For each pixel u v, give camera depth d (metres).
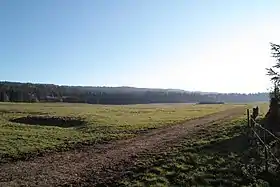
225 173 18.56
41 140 31.41
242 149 23.70
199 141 27.89
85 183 18.61
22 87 175.25
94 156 25.75
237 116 50.62
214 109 82.12
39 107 81.94
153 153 24.94
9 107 75.44
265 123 32.91
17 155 25.45
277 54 36.06
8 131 35.91
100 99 184.75
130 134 37.25
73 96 183.75
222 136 29.38
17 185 18.64
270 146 21.88
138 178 18.17
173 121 49.94
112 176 19.41
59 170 21.69
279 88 35.06
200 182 17.28
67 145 30.06
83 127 43.12
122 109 84.31
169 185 16.80
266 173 18.50
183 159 21.42
